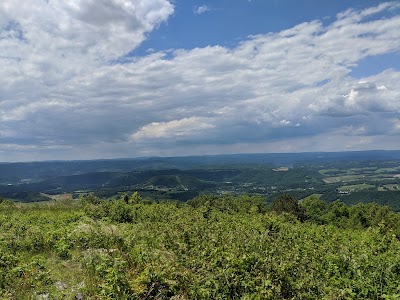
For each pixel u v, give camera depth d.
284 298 8.77
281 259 10.45
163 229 14.94
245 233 14.43
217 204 48.47
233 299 8.32
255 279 8.73
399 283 9.65
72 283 8.97
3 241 12.53
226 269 9.11
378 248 14.05
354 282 9.44
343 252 12.41
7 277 8.94
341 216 55.97
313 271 10.14
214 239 12.52
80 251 11.90
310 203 62.47
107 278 8.42
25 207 31.52
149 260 9.69
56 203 34.53
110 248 11.85
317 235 17.47
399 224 46.03
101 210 23.72
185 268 9.54
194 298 8.22
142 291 8.05
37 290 8.49
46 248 12.64
